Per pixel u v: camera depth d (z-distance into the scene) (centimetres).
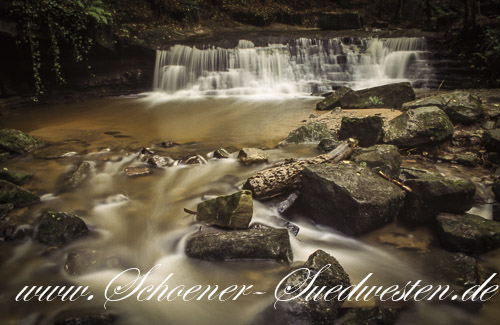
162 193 561
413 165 616
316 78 1518
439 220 439
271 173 532
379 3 2591
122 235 461
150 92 1442
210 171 632
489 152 622
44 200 536
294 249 433
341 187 450
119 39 1378
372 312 324
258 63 1470
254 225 466
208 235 425
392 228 466
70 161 676
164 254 428
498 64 1146
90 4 1241
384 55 1524
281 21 2277
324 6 2494
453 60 1365
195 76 1448
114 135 845
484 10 1911
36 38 1138
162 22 1781
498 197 500
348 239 452
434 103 768
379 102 953
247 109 1105
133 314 339
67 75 1293
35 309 342
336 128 797
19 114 1087
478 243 401
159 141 791
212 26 2030
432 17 2266
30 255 419
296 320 311
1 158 673
